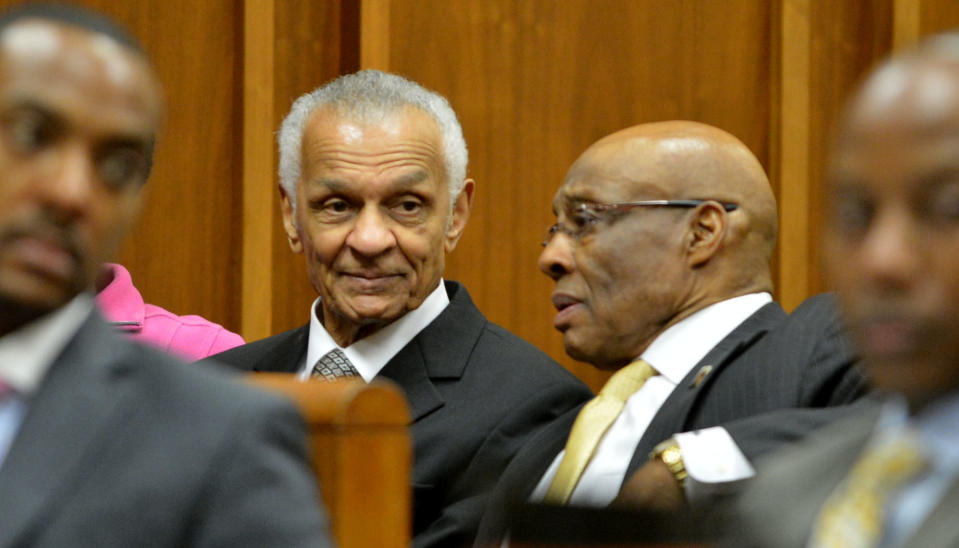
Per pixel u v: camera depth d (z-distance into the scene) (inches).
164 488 72.6
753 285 153.0
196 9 230.8
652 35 241.0
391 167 169.8
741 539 66.7
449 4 235.8
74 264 74.7
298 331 184.5
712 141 154.6
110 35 77.7
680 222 151.5
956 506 55.6
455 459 160.6
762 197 154.2
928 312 57.1
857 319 59.2
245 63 229.9
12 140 73.7
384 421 100.6
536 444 151.8
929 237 57.4
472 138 235.6
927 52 60.1
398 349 172.2
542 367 170.9
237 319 230.1
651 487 118.5
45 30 75.8
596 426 145.1
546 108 238.4
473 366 169.2
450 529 154.6
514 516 81.9
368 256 169.3
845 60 245.0
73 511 71.8
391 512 100.7
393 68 233.8
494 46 237.0
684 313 151.5
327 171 170.9
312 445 99.7
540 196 237.6
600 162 155.4
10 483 72.4
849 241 59.8
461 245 233.8
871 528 58.5
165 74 229.5
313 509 75.9
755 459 115.8
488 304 234.8
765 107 243.0
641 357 151.3
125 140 76.0
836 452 65.4
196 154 230.4
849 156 59.7
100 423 74.4
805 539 62.8
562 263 156.7
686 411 135.9
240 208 229.9
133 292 198.4
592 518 80.3
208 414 75.1
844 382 128.4
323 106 174.4
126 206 77.2
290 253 232.1
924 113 57.7
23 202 73.4
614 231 152.9
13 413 76.1
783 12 239.9
